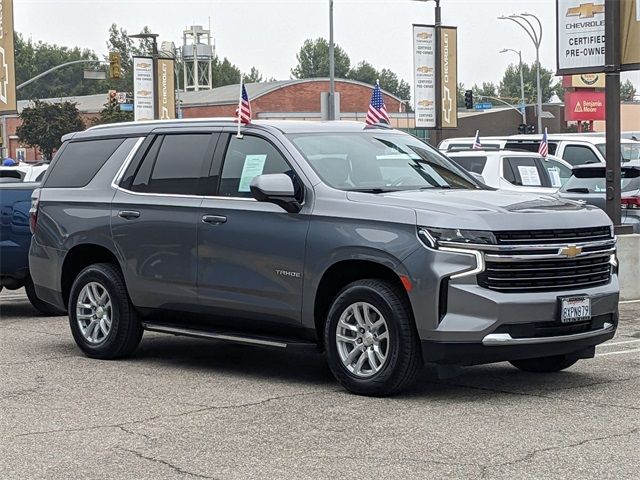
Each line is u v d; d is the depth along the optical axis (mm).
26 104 112562
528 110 84625
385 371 8125
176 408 7992
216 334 9352
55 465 6469
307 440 6957
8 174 20031
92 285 10266
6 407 8102
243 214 9023
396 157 9305
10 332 12117
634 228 15078
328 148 9086
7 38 29156
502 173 18875
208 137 9617
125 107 75375
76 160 10703
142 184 9961
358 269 8500
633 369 9391
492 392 8445
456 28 35469
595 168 15859
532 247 7965
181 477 6172
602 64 14789
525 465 6285
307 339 8805
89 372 9547
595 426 7234
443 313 7855
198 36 108812
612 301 8508
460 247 7820
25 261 13148
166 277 9578
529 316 7914
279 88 84812
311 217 8570
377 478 6074
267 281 8836
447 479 6027
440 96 35188
